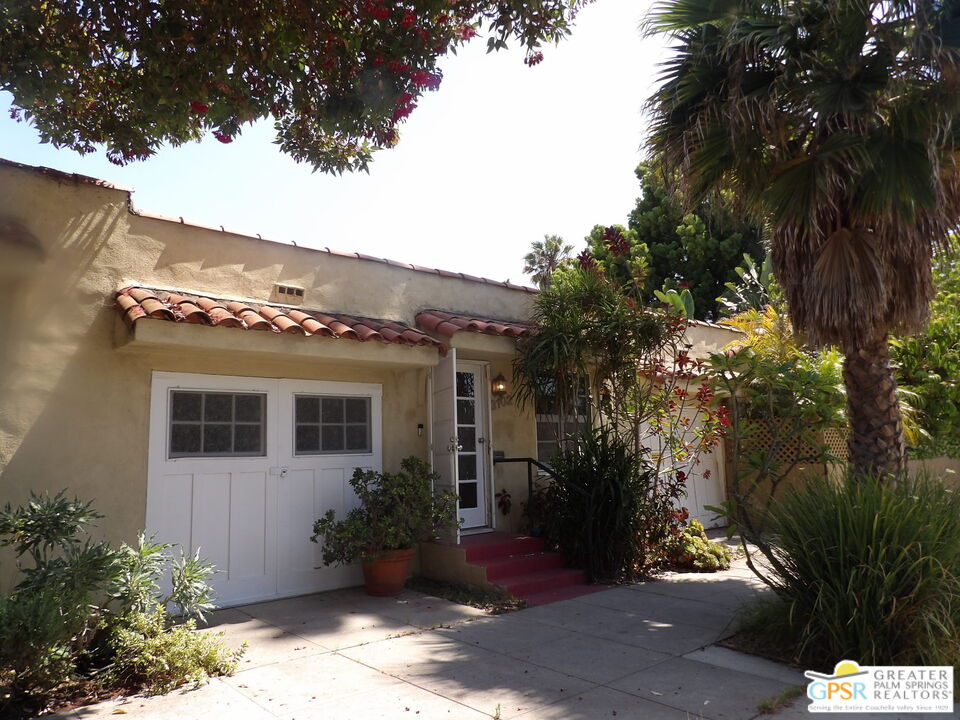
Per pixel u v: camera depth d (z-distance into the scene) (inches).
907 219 245.3
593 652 222.5
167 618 224.7
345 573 318.7
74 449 249.1
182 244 288.0
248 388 296.2
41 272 250.4
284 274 318.0
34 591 184.5
